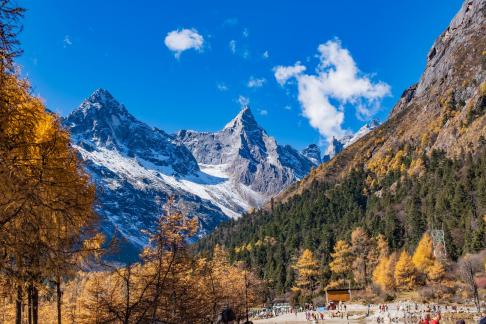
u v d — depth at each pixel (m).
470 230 101.69
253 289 69.75
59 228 9.77
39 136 11.16
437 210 122.00
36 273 9.94
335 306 95.50
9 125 8.80
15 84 9.09
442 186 136.50
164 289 13.60
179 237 14.45
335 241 136.62
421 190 145.50
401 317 68.38
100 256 11.91
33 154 9.30
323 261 123.75
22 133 8.93
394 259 104.31
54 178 9.46
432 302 82.50
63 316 19.64
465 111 180.12
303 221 168.12
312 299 107.94
